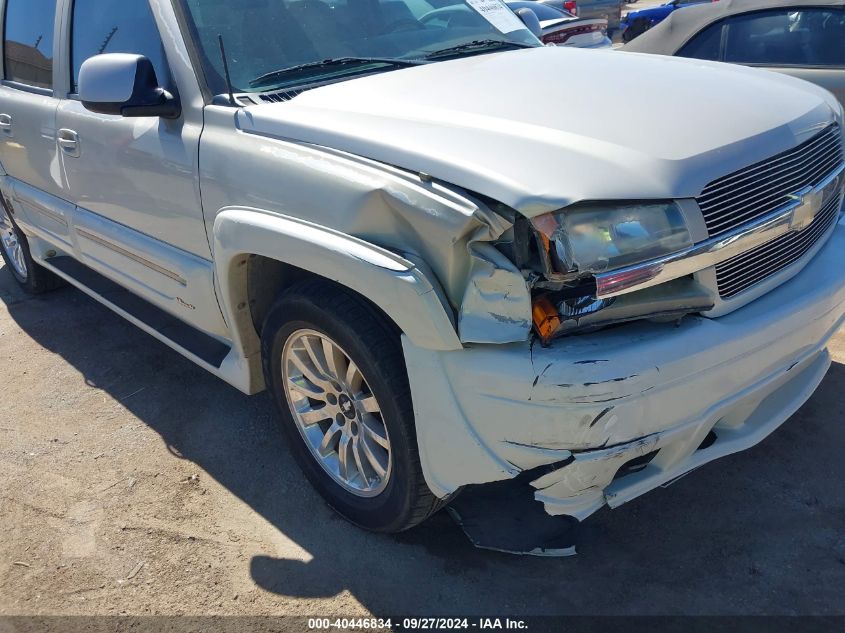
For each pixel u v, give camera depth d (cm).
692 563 247
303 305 240
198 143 267
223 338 305
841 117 274
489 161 195
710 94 243
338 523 277
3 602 251
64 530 283
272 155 239
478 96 239
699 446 239
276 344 265
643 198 189
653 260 191
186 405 363
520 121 215
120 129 307
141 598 249
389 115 229
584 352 190
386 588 246
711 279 206
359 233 214
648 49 554
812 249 251
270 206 239
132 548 271
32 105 383
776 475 284
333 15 305
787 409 258
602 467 201
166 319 360
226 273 262
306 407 278
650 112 223
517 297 189
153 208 303
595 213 186
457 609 236
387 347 224
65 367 412
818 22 475
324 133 229
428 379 207
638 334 198
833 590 233
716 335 204
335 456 275
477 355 197
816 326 238
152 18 294
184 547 270
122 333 447
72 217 373
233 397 366
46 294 517
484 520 242
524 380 190
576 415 189
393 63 297
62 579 259
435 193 196
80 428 351
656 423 199
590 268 185
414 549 261
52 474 317
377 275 204
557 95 237
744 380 216
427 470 222
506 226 188
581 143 201
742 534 257
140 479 310
